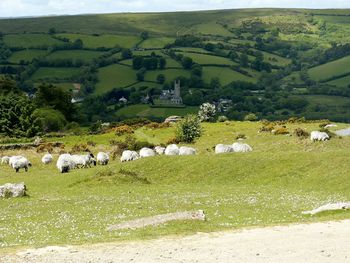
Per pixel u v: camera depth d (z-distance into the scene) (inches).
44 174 2829.7
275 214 1429.6
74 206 1689.2
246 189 2009.1
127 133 4717.0
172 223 1241.4
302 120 4603.8
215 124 4859.7
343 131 3624.5
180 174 2369.6
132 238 1080.8
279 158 2356.1
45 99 6668.3
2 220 1482.5
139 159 2591.0
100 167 2650.1
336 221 1205.1
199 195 1851.6
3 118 4948.3
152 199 1784.0
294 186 2070.6
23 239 1202.6
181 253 952.9
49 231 1294.3
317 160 2263.8
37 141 4441.4
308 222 1206.3
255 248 973.2
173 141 3937.0
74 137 4719.5
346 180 2021.4
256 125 4515.3
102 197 1884.8
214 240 1045.8
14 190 1978.3
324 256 911.7
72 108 6943.9
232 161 2396.7
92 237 1157.1
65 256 956.6
